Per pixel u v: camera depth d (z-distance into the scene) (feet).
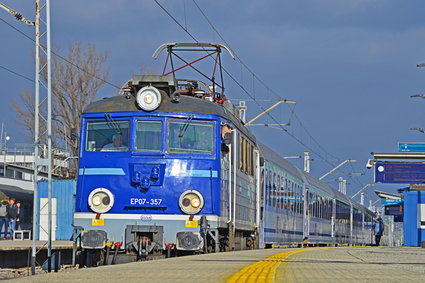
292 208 133.28
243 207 81.97
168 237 65.72
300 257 64.34
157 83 68.23
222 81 83.87
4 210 157.69
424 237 218.18
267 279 34.42
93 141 67.92
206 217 66.13
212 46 83.82
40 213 155.43
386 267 49.70
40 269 91.25
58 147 194.80
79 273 38.73
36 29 97.19
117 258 65.87
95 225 66.13
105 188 66.49
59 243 115.96
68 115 194.29
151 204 65.87
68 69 193.98
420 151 200.64
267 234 107.14
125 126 67.36
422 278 38.11
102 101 69.21
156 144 67.00
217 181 67.56
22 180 186.50
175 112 67.51
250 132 90.38
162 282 32.37
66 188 155.33
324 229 173.99
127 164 66.54
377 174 201.67
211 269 41.86
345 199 217.97
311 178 164.86
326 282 34.09
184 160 66.95
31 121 197.36
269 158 112.16
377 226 299.79
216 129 68.39
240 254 66.03
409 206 220.64
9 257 86.79
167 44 83.87
